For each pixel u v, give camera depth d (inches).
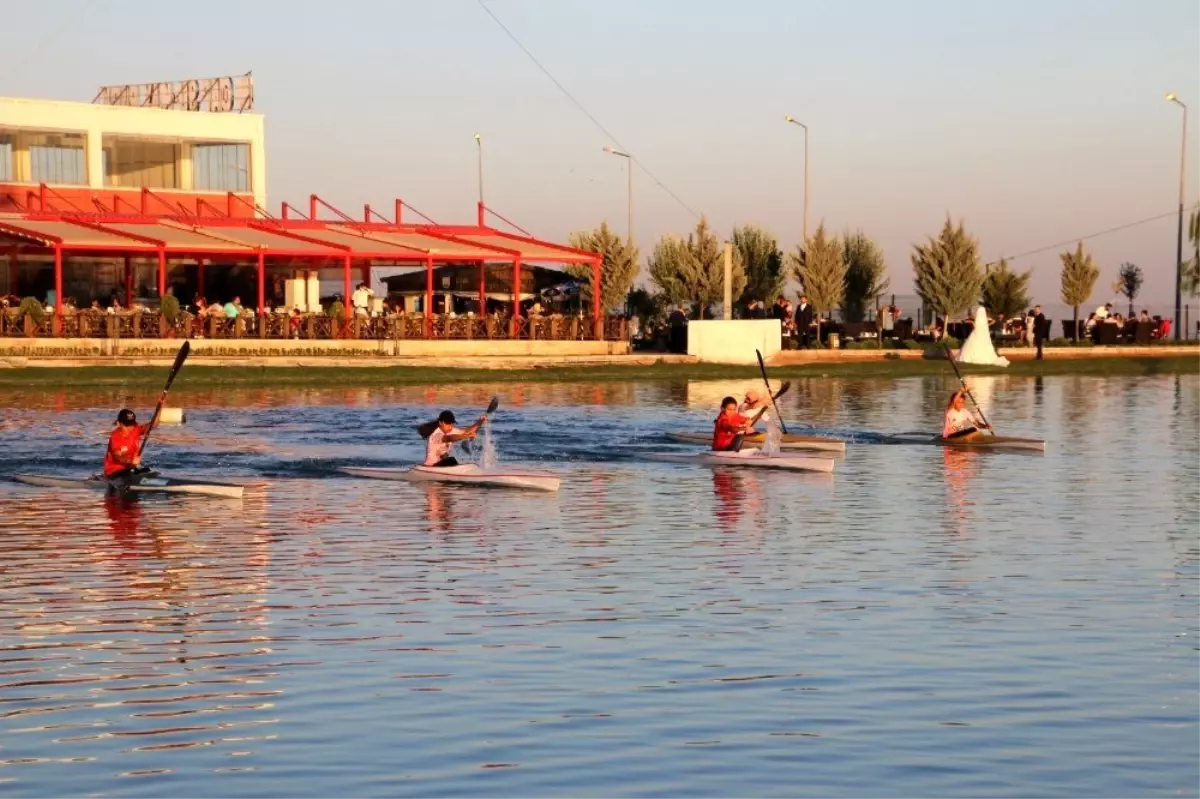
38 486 1034.1
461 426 1496.1
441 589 684.7
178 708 496.7
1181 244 3105.3
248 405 1702.8
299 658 558.6
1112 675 538.3
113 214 2484.0
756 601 660.7
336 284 3129.9
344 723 480.7
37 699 506.6
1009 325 3090.6
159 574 719.1
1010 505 963.3
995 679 532.4
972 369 2486.5
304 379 2043.6
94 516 900.6
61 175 2632.9
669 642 583.5
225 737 467.5
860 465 1189.1
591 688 519.5
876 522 890.1
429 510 932.0
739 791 424.2
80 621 617.9
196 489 992.2
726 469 1158.3
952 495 1010.7
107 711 493.7
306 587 689.0
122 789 424.2
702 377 2295.8
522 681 527.5
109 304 2512.3
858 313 3380.9
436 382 2123.5
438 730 473.7
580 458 1232.2
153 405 1669.5
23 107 2566.4
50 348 2137.1
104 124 2657.5
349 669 543.2
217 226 2527.1
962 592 681.6
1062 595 676.1
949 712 493.4
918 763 445.7
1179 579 715.4
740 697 509.0
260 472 1119.6
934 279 3053.6
